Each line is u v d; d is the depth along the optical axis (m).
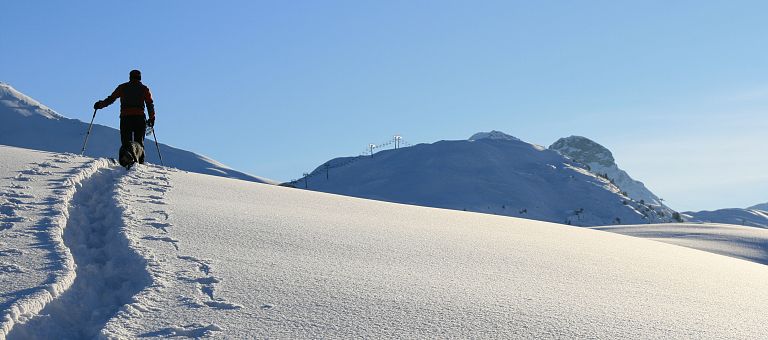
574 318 6.53
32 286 5.99
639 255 12.45
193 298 6.14
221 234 8.88
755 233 46.69
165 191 12.12
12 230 7.80
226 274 6.97
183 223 9.29
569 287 8.12
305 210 12.27
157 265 7.00
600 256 11.29
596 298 7.63
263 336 5.37
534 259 9.91
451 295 6.99
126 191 11.58
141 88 14.87
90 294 6.32
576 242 13.11
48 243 7.36
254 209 11.37
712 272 11.55
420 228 11.82
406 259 8.74
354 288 6.89
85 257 7.42
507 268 8.94
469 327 5.95
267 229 9.53
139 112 14.80
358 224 11.22
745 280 11.13
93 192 11.41
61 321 5.63
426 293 6.97
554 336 5.88
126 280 6.87
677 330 6.47
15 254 6.88
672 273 10.51
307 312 6.02
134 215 9.41
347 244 9.23
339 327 5.69
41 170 12.06
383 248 9.29
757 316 7.73
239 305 6.02
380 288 6.99
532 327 6.09
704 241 43.16
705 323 6.94
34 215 8.62
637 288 8.63
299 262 7.83
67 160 13.70
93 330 5.49
